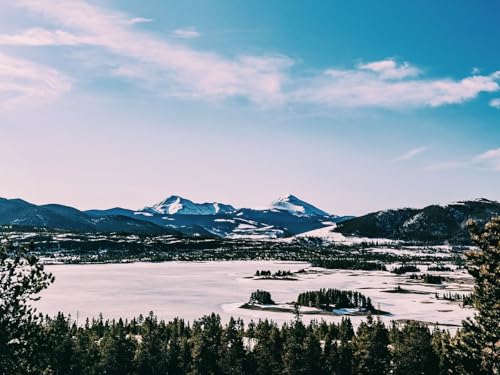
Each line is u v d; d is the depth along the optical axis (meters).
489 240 49.59
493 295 48.09
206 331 147.50
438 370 116.56
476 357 48.56
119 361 121.31
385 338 143.50
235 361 131.62
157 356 128.00
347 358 127.19
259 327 166.12
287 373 127.31
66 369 99.06
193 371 125.44
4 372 31.05
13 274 31.72
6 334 30.33
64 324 107.94
